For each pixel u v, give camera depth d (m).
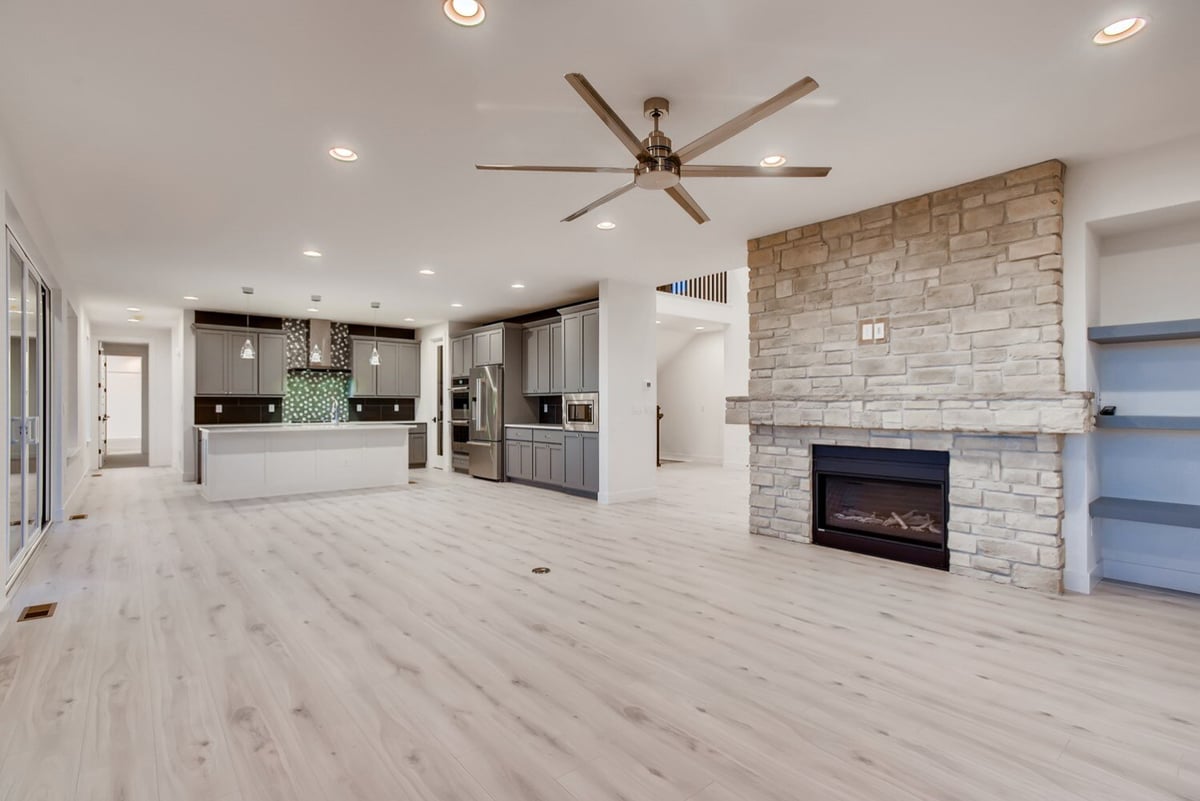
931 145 3.09
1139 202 3.14
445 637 2.75
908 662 2.48
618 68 2.37
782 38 2.17
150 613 3.04
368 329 9.91
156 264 5.48
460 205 3.92
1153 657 2.51
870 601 3.23
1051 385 3.29
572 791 1.65
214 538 4.73
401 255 5.21
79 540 4.64
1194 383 3.31
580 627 2.87
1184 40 2.18
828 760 1.80
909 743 1.89
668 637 2.75
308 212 4.05
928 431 3.79
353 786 1.68
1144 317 3.42
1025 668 2.42
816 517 4.51
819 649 2.61
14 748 1.85
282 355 8.94
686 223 4.34
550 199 3.81
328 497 6.79
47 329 5.20
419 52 2.25
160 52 2.24
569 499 6.68
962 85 2.50
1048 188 3.31
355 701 2.15
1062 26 2.10
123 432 14.45
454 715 2.06
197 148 3.06
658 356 11.62
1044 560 3.35
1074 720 2.03
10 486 3.54
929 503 4.02
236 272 5.83
